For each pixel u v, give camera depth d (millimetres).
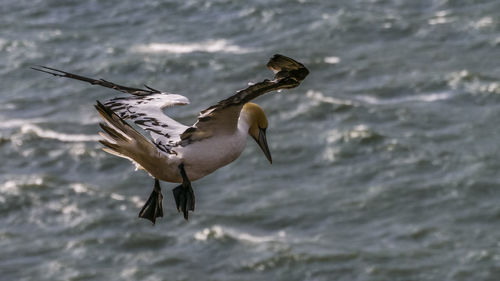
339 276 36125
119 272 36906
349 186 43406
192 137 10492
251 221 40438
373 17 66625
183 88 56562
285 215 40812
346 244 38406
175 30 66812
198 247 38594
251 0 70375
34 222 41250
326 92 53812
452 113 50750
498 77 55031
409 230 39312
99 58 62219
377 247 38125
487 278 35438
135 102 11289
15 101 55250
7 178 45062
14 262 37781
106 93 56125
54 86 57469
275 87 9250
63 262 37688
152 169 10508
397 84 54875
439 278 35594
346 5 69250
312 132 48750
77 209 42000
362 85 55250
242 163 45438
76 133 50250
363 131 48000
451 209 40906
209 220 40438
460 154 45594
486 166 44125
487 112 50719
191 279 36219
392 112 50812
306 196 42500
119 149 10281
